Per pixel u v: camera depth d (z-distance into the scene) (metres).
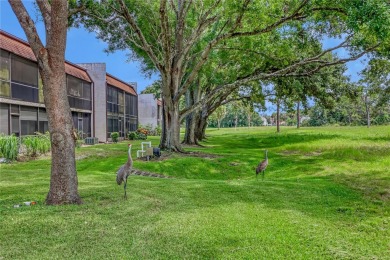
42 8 6.78
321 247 4.59
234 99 30.81
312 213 6.47
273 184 9.81
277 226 5.52
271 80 23.66
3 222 5.40
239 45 18.48
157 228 5.29
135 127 45.22
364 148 22.17
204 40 19.33
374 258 4.25
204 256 4.22
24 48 21.45
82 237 4.82
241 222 5.70
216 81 22.59
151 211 6.36
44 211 6.07
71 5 15.16
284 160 17.47
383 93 31.08
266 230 5.29
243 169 15.48
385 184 10.05
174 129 19.05
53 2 6.40
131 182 10.02
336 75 23.47
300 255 4.30
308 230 5.33
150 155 16.33
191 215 6.11
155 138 40.31
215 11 17.00
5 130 19.47
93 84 31.83
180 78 19.20
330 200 7.72
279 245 4.64
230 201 7.42
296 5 13.76
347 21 10.59
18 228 5.14
